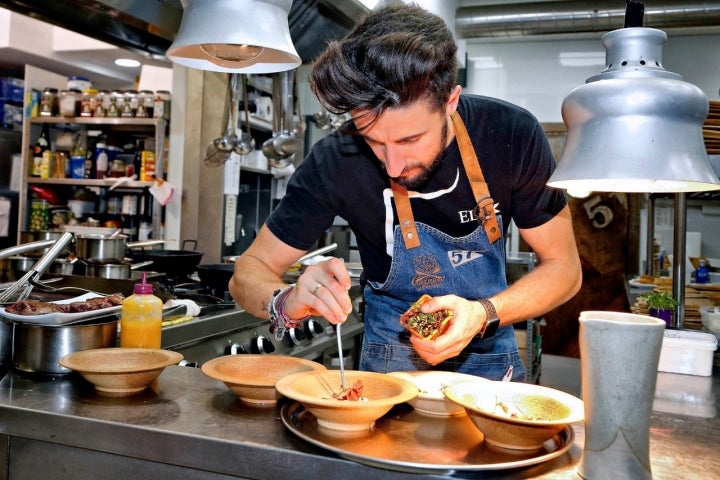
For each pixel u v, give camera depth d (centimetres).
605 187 112
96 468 110
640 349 85
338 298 120
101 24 236
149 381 127
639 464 87
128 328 153
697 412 150
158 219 431
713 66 561
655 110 91
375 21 116
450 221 158
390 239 161
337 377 121
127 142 493
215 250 426
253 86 423
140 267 269
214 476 102
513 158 151
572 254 158
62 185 494
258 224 479
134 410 115
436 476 89
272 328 135
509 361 169
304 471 95
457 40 510
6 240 529
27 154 468
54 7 219
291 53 158
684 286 231
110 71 570
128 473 108
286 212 166
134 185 429
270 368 131
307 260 342
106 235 244
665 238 598
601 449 88
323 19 289
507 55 607
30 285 180
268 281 148
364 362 171
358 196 159
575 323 587
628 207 579
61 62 526
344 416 101
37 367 140
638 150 90
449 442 104
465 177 152
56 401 120
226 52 171
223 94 423
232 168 428
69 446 112
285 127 337
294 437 103
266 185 486
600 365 87
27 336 141
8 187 535
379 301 171
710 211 586
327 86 110
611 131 92
